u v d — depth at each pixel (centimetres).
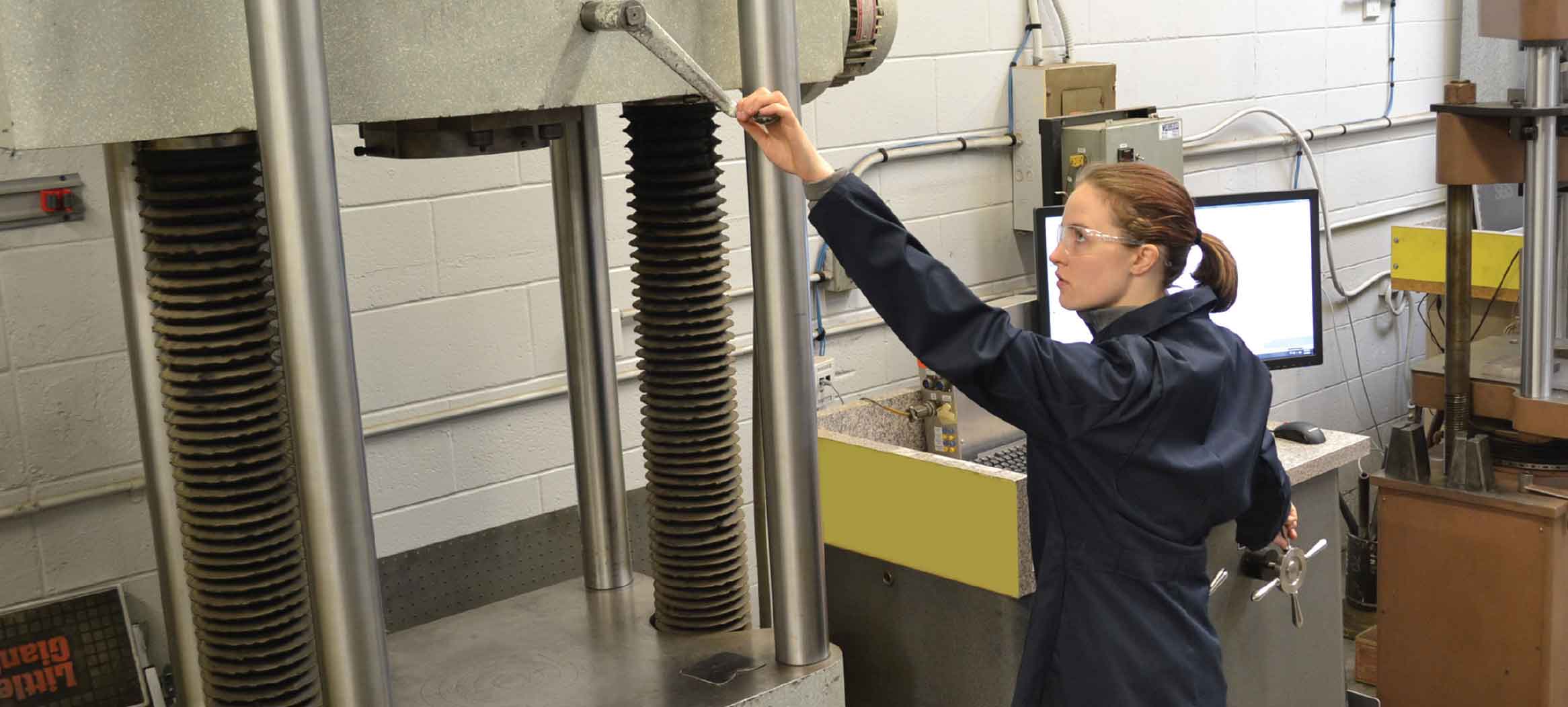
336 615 95
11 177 196
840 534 233
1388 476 284
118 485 211
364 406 231
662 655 145
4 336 199
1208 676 154
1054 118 308
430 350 238
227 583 120
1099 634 152
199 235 114
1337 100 404
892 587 227
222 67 98
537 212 248
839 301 298
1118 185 153
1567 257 299
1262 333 266
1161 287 158
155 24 94
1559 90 238
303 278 89
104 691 203
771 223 120
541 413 255
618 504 169
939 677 222
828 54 133
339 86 102
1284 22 381
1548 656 265
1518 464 275
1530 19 231
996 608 211
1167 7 350
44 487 205
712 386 149
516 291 248
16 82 90
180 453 117
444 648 151
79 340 205
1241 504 154
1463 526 273
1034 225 253
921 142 304
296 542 122
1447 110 253
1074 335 257
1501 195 438
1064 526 156
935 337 140
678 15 119
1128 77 344
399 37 104
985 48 312
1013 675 210
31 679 200
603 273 166
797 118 117
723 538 151
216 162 114
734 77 124
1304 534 232
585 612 162
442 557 239
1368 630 316
